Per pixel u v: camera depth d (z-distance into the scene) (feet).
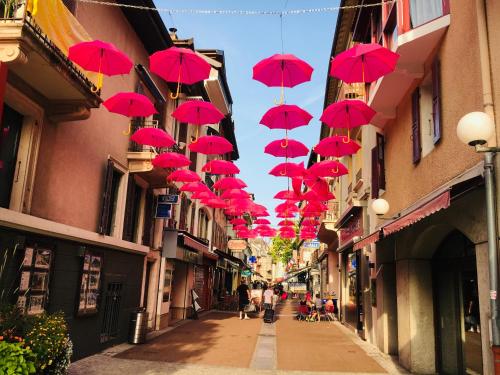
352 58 18.95
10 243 22.24
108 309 34.94
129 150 39.04
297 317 70.13
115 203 37.60
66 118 26.45
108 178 33.94
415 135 29.58
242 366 30.07
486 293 19.08
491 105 19.22
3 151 23.38
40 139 25.44
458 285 26.99
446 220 23.95
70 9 28.45
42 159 25.85
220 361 31.48
